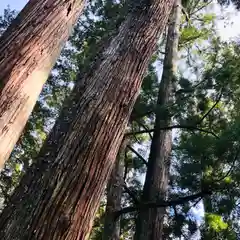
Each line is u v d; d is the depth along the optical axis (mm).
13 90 2629
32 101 2754
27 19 3160
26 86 2721
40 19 3189
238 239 7969
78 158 2361
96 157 2428
